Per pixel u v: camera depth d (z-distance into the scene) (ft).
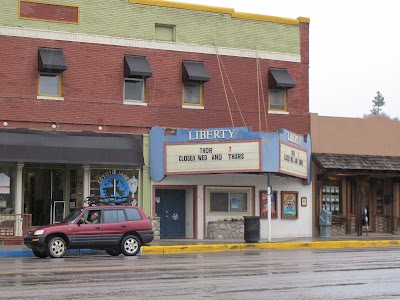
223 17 109.50
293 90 113.60
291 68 113.70
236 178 108.47
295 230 112.57
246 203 109.40
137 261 69.46
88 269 59.11
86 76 100.37
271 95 112.57
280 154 99.04
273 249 92.07
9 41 96.37
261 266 62.34
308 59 115.24
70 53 99.71
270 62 112.06
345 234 118.73
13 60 96.43
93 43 101.04
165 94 104.73
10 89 95.96
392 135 120.57
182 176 104.99
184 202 107.96
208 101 107.34
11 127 95.81
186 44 106.52
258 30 111.86
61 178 101.45
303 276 53.78
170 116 104.78
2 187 95.96
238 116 108.99
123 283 48.88
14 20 96.94
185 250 86.89
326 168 111.04
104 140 99.50
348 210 119.34
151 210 102.94
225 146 99.81
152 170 102.99
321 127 115.44
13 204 96.27
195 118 106.22
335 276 53.93
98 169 101.09
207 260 70.23
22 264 65.92
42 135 96.07
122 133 101.91
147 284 48.32
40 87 98.27
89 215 77.61
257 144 98.02
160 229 105.70
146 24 104.53
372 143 118.93
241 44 110.32
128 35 103.30
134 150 100.68
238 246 91.45
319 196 114.83
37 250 75.36
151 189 103.04
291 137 104.22
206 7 108.37
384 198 122.52
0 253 79.51
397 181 121.49
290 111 112.98
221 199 107.86
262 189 110.32
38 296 42.09
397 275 54.90
